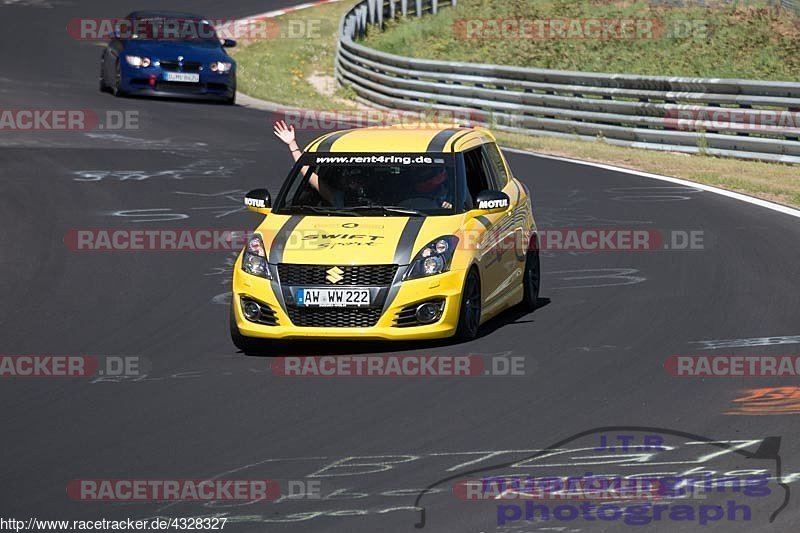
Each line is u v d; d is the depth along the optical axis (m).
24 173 66.12
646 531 21.45
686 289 42.53
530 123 87.44
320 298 34.84
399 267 35.00
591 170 70.25
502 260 38.47
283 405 30.03
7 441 27.61
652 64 111.12
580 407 29.23
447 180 37.81
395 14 139.62
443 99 93.88
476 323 36.59
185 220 56.06
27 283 45.09
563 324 38.16
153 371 33.69
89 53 120.88
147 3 153.75
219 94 94.00
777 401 29.36
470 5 139.50
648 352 34.31
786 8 121.88
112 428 28.42
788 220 55.41
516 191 41.56
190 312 40.84
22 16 141.25
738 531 21.34
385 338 34.78
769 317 38.09
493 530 21.64
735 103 75.75
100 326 39.06
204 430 28.11
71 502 23.58
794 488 23.41
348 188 37.88
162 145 75.94
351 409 29.55
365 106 104.19
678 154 77.12
